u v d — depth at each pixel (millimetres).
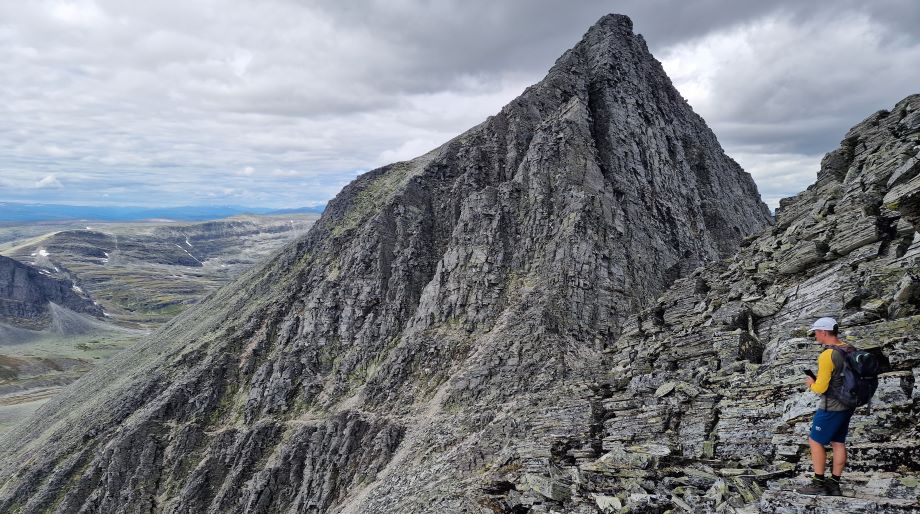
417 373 64312
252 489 63062
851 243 25344
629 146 82125
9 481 79312
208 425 74562
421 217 86125
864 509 13258
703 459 19812
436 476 36875
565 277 64688
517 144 86500
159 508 67188
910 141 27109
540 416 30719
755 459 18344
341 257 89688
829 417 14180
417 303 77125
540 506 20641
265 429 69562
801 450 17359
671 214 78438
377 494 45281
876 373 14039
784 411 19062
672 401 24328
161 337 120000
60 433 85500
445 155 94375
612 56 94375
